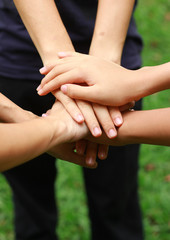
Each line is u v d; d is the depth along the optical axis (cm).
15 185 126
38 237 133
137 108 116
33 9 103
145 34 263
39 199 129
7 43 111
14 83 113
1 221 149
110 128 96
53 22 103
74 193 157
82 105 97
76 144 103
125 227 131
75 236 145
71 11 107
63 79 98
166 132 94
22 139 82
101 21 104
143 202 154
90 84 97
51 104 116
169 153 175
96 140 99
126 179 123
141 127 95
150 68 96
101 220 129
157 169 168
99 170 122
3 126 82
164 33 264
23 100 115
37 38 103
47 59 102
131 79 95
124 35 104
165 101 203
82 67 97
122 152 119
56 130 91
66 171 164
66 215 150
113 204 126
